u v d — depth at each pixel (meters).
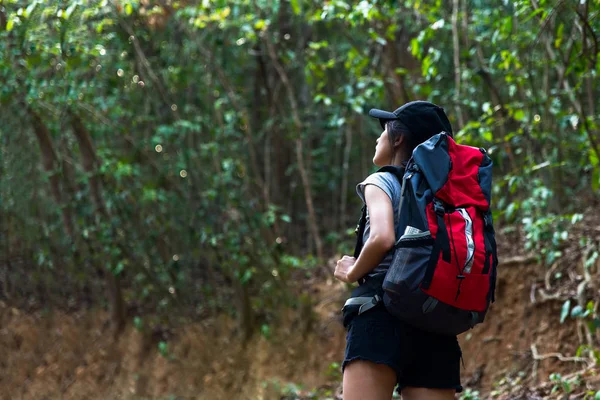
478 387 6.76
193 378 8.38
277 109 11.90
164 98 9.09
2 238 9.33
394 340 3.05
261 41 10.62
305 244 11.98
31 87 7.35
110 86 8.84
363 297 3.10
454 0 7.85
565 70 6.20
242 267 8.68
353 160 13.17
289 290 8.90
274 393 7.77
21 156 8.93
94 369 8.71
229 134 9.72
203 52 9.89
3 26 7.17
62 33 6.68
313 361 8.13
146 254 8.83
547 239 6.89
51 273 9.33
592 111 7.73
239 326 8.66
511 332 6.93
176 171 9.02
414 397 3.16
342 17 7.03
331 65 8.90
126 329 8.92
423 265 2.91
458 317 2.99
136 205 8.73
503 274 7.27
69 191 8.67
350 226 12.24
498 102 7.64
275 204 11.86
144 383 8.53
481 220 3.11
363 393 3.04
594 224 7.34
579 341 6.25
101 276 9.34
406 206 3.00
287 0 9.07
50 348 8.95
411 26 9.29
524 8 5.69
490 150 6.57
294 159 12.51
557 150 7.39
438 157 3.07
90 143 8.50
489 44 7.86
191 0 8.94
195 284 9.33
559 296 6.59
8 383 8.66
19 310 9.23
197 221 8.91
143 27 9.23
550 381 6.07
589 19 5.48
